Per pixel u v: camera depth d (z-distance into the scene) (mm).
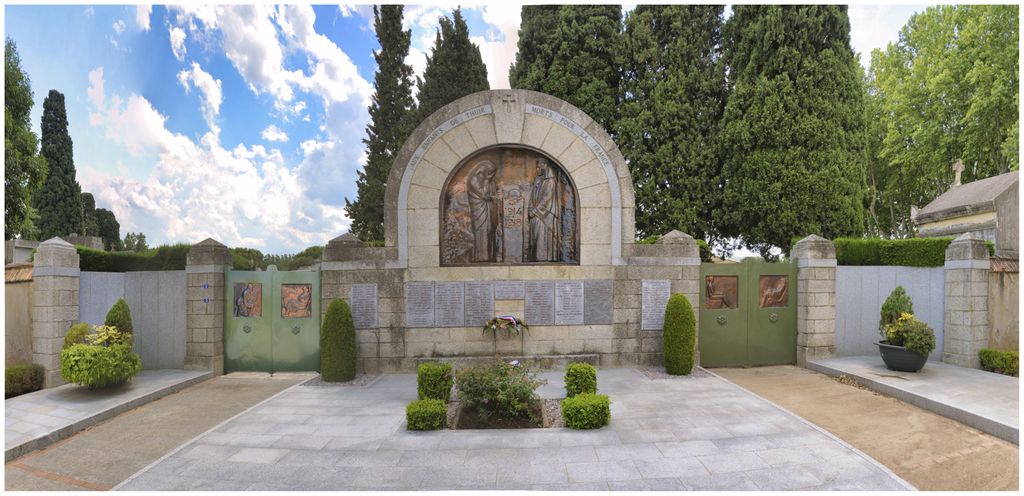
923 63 22641
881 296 11484
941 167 22672
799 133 15727
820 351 11031
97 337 8797
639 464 5559
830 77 15867
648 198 17891
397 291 10461
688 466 5500
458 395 7340
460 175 10789
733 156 16844
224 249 10914
